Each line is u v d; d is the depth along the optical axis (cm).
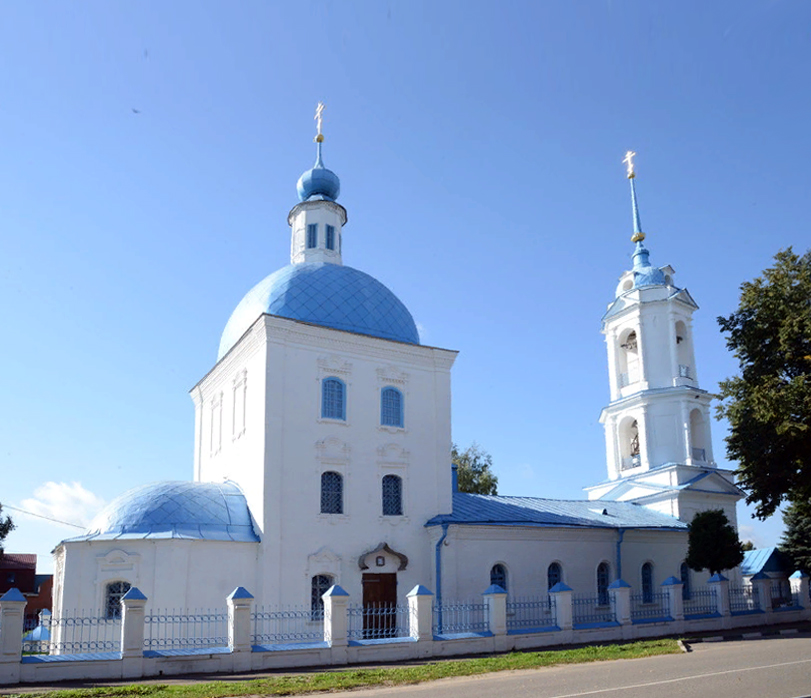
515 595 2878
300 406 2634
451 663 1847
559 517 3186
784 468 2708
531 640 2300
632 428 4112
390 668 1808
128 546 2281
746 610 3027
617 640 2472
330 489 2656
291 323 2655
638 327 4012
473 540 2830
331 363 2742
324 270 2986
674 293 3988
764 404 2589
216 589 2331
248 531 2469
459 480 5166
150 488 2502
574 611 3017
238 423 2786
